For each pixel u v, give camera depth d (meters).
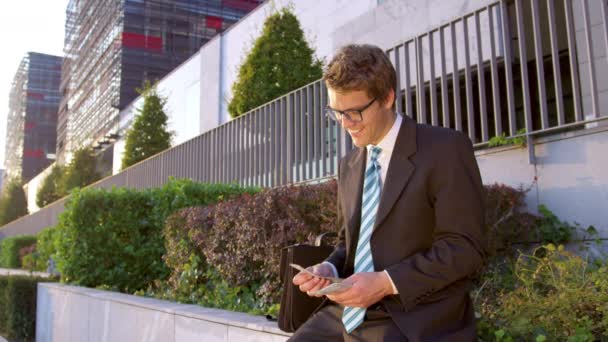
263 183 8.95
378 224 1.63
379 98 1.68
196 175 11.77
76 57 68.44
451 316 1.56
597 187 3.84
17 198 61.62
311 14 14.46
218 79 19.66
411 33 9.09
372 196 1.75
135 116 24.59
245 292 4.83
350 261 1.81
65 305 6.30
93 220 7.38
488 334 2.66
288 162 8.09
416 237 1.62
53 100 103.94
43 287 7.21
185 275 5.70
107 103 50.53
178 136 23.70
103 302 5.24
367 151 1.86
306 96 7.82
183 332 3.85
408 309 1.51
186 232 5.79
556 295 2.69
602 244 3.76
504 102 7.73
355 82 1.63
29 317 7.61
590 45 4.14
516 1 4.69
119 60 48.66
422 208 1.61
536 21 4.48
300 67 11.14
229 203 5.00
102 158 36.50
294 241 4.22
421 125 1.73
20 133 102.06
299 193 4.25
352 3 12.82
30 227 28.64
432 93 5.45
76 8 72.00
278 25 11.37
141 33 49.84
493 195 3.93
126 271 7.45
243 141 9.86
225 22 54.31
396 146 1.68
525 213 4.07
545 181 4.18
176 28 51.56
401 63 8.96
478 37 5.00
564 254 2.98
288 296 2.07
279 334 2.91
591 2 5.73
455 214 1.56
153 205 7.74
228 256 4.88
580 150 3.98
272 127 8.75
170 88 24.88
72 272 7.27
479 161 4.73
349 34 10.97
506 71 4.71
